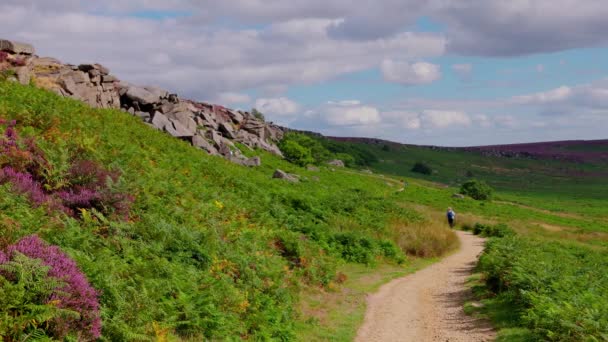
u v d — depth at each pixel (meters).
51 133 19.48
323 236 24.23
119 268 10.19
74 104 30.09
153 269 11.09
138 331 8.45
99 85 41.47
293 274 17.45
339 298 17.31
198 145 44.72
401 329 14.30
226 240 16.75
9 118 19.52
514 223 51.47
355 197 37.22
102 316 8.17
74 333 7.34
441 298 18.23
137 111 45.81
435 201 67.81
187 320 10.05
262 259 16.31
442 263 26.78
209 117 64.31
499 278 17.56
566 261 22.72
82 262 9.03
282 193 31.20
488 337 12.77
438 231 32.97
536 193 170.25
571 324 10.38
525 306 14.05
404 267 24.67
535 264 16.88
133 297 9.09
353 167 135.25
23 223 9.98
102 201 13.76
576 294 13.25
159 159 25.62
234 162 49.47
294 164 68.25
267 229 21.14
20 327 6.61
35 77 32.84
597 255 30.55
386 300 17.77
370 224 30.09
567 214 84.94
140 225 13.53
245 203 24.11
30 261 7.41
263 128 78.81
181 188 20.55
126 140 26.91
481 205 69.38
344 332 13.72
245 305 12.07
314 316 14.80
